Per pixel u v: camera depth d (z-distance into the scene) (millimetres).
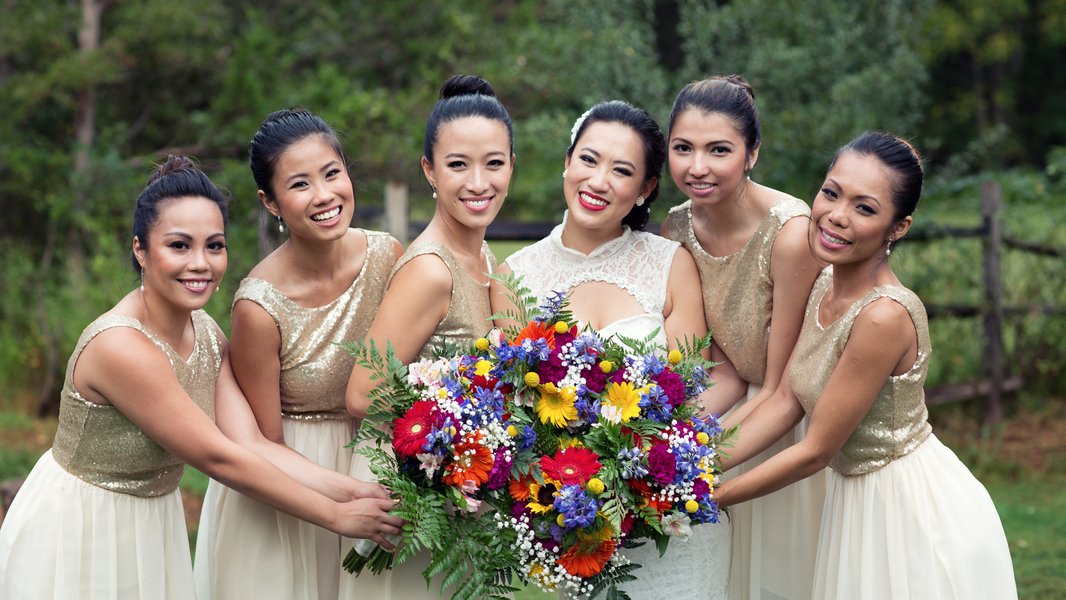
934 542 2939
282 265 3154
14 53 9000
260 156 2996
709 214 3326
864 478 3041
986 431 7062
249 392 3156
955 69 22859
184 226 2820
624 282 3201
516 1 11242
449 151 3055
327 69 8727
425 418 2789
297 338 3125
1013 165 21797
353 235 3250
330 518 2939
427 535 2746
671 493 2816
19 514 2932
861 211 2846
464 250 3186
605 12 8703
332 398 3215
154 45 9086
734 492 3062
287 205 2980
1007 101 21719
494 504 2879
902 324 2873
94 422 2873
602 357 2936
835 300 3027
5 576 2914
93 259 8328
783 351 3246
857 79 8117
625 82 8398
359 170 8148
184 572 3064
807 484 3453
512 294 3213
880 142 2875
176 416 2836
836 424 2959
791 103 8453
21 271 8586
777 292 3227
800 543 3469
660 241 3314
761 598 3551
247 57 8836
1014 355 7781
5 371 8375
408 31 10172
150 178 2928
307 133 2990
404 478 2857
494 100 3127
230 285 7648
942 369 7758
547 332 2916
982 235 7438
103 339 2818
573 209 3156
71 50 8945
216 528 3281
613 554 2930
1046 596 4680
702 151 3098
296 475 3012
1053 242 8031
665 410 2873
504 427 2832
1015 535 5504
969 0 19875
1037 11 21984
